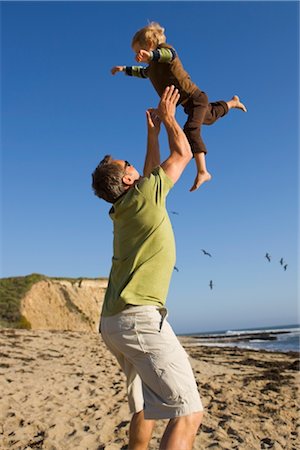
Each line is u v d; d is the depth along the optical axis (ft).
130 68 13.64
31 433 19.10
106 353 54.08
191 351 81.71
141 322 9.54
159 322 9.61
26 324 114.32
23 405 23.41
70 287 141.08
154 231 9.96
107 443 17.67
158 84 13.07
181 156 10.53
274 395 31.19
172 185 10.34
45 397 25.63
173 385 9.36
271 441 19.89
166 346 9.51
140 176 10.90
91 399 25.53
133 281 9.76
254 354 75.15
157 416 9.55
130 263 9.91
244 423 22.43
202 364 51.93
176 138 10.58
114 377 34.42
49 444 17.69
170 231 10.25
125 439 18.35
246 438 19.74
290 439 20.76
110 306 9.92
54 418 21.08
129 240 10.07
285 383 37.19
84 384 30.04
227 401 27.48
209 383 34.06
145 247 9.93
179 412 9.32
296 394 32.22
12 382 29.48
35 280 133.90
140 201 10.04
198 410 9.46
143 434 11.09
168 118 10.62
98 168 10.73
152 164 12.24
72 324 128.67
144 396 9.83
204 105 12.91
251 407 26.23
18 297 124.26
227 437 19.49
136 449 11.16
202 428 20.56
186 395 9.37
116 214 10.33
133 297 9.64
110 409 23.29
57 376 33.24
